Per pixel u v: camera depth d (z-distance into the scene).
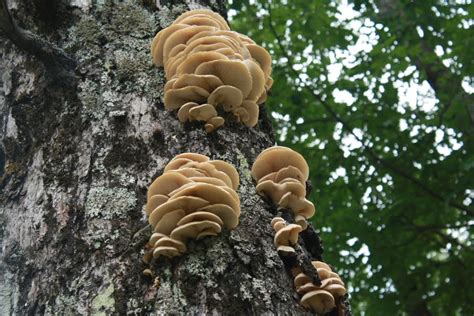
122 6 3.08
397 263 7.14
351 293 7.36
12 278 2.64
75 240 2.58
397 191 7.39
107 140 2.75
